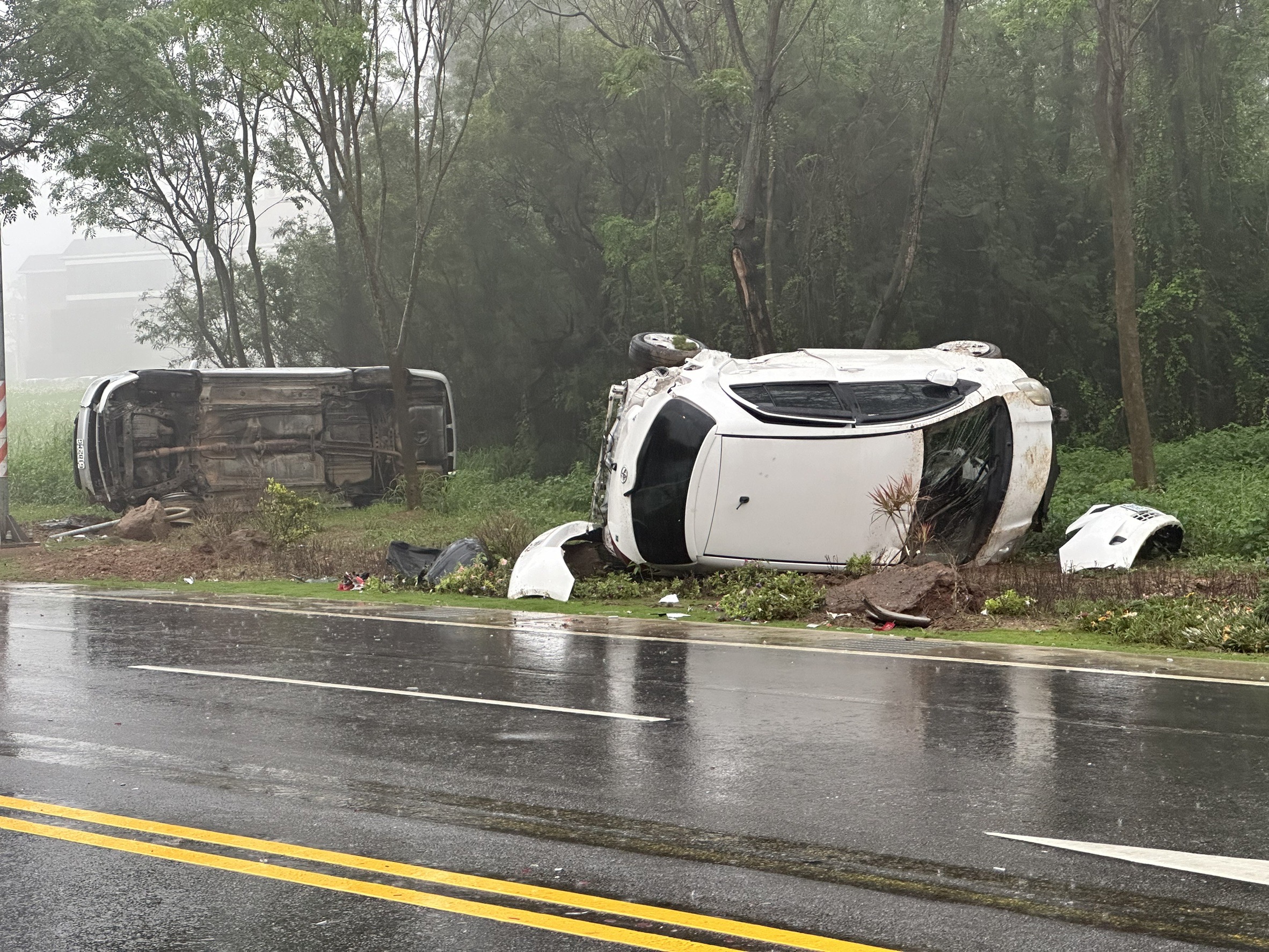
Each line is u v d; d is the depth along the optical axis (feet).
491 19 83.82
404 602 47.44
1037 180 99.40
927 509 48.29
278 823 18.52
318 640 36.99
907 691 28.32
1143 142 94.58
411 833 17.99
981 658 32.99
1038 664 31.94
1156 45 93.09
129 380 82.58
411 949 13.87
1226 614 36.32
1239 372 93.81
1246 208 96.94
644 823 18.33
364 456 90.38
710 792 19.90
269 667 32.07
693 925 14.42
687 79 95.76
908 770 21.16
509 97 100.94
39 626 40.29
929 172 82.12
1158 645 35.58
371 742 23.45
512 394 112.57
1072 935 14.01
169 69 99.19
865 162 94.02
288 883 15.99
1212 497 64.23
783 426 47.88
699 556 48.52
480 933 14.30
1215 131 93.66
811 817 18.52
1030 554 55.52
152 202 112.47
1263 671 30.83
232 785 20.57
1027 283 95.40
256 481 87.04
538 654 34.12
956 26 78.69
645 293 102.17
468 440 114.01
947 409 48.80
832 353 53.93
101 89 92.17
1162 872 16.03
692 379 49.62
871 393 49.29
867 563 47.26
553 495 91.04
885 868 16.28
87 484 81.92
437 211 105.81
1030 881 15.72
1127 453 86.89
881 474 47.70
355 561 58.65
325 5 76.59
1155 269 94.17
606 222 95.40
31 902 15.44
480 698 27.73
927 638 37.17
